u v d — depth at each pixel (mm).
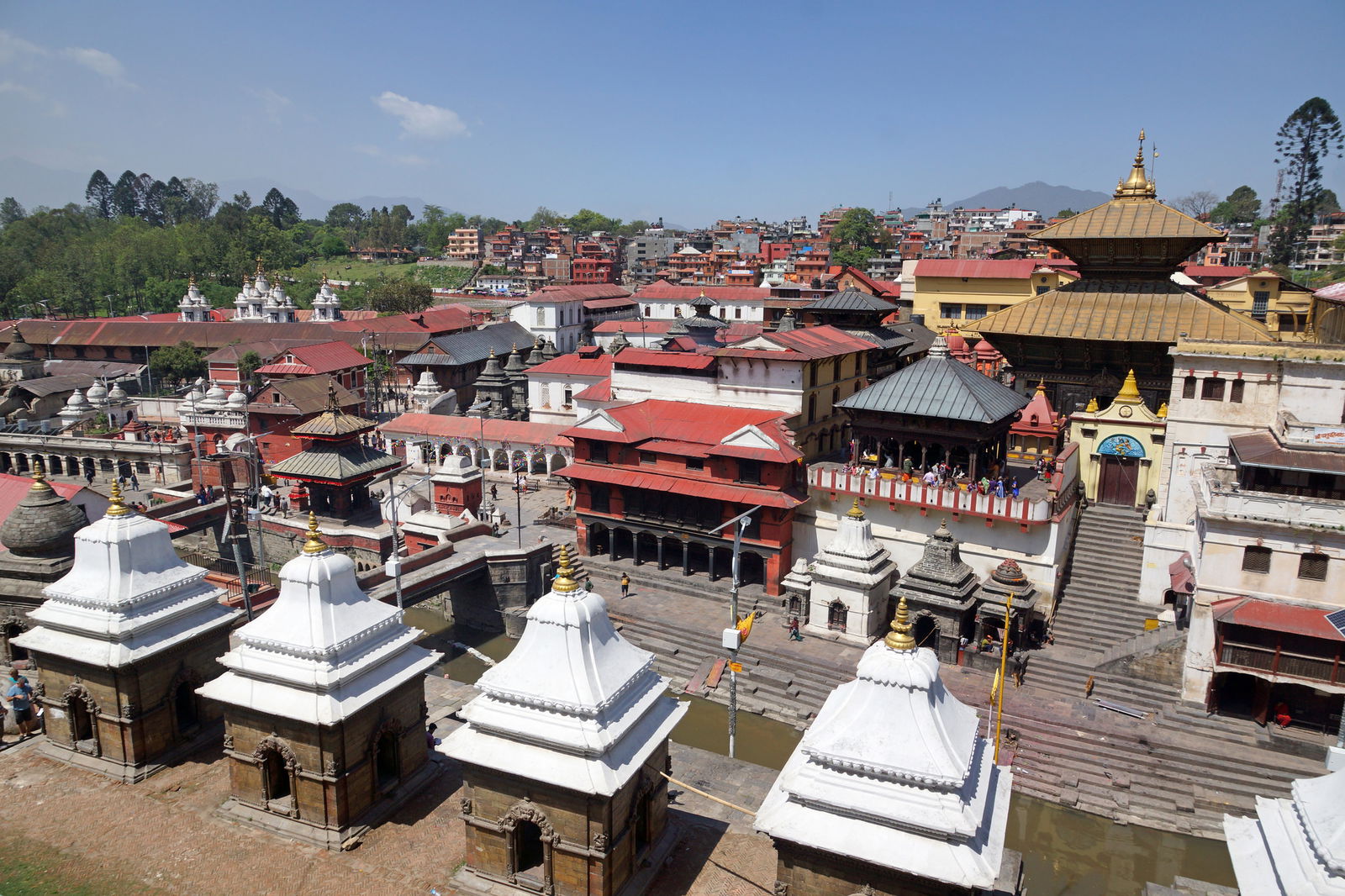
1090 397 62219
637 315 148500
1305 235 139750
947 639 45812
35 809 25094
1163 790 36562
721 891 22062
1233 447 43625
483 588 55594
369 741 24609
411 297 159875
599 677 21188
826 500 53906
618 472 59125
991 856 17453
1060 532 47781
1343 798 16406
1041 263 110188
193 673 28562
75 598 26641
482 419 84250
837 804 18016
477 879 22031
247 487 72875
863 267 195625
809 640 49406
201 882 22062
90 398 96625
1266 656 38000
